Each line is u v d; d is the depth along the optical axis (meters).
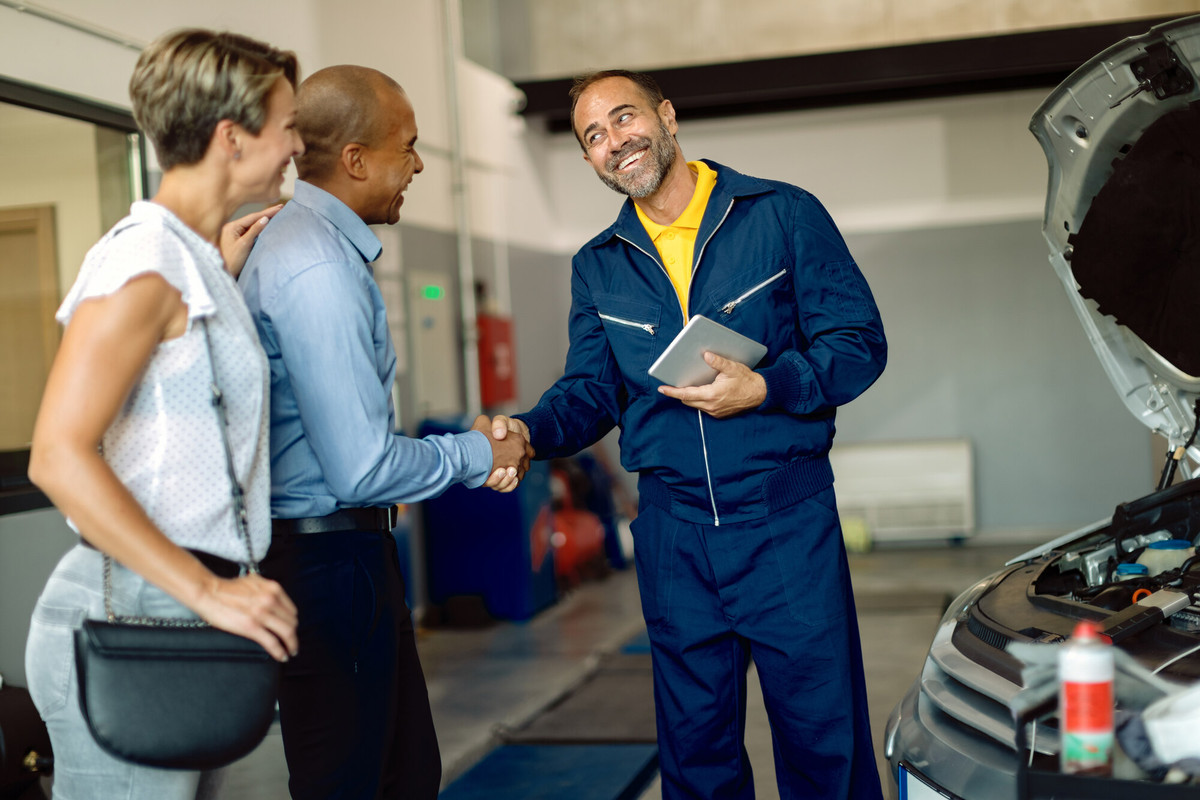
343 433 1.57
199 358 1.31
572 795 3.06
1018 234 7.61
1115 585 1.74
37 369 3.58
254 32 4.37
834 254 2.11
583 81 2.18
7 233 3.44
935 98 7.57
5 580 3.30
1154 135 1.88
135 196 3.88
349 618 1.64
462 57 6.77
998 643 1.58
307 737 1.65
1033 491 7.66
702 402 1.97
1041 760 1.30
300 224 1.62
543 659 4.73
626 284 2.20
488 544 5.61
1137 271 2.03
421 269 5.86
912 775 1.53
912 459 7.73
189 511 1.32
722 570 2.08
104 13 3.64
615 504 7.56
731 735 2.17
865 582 6.37
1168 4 6.74
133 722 1.26
